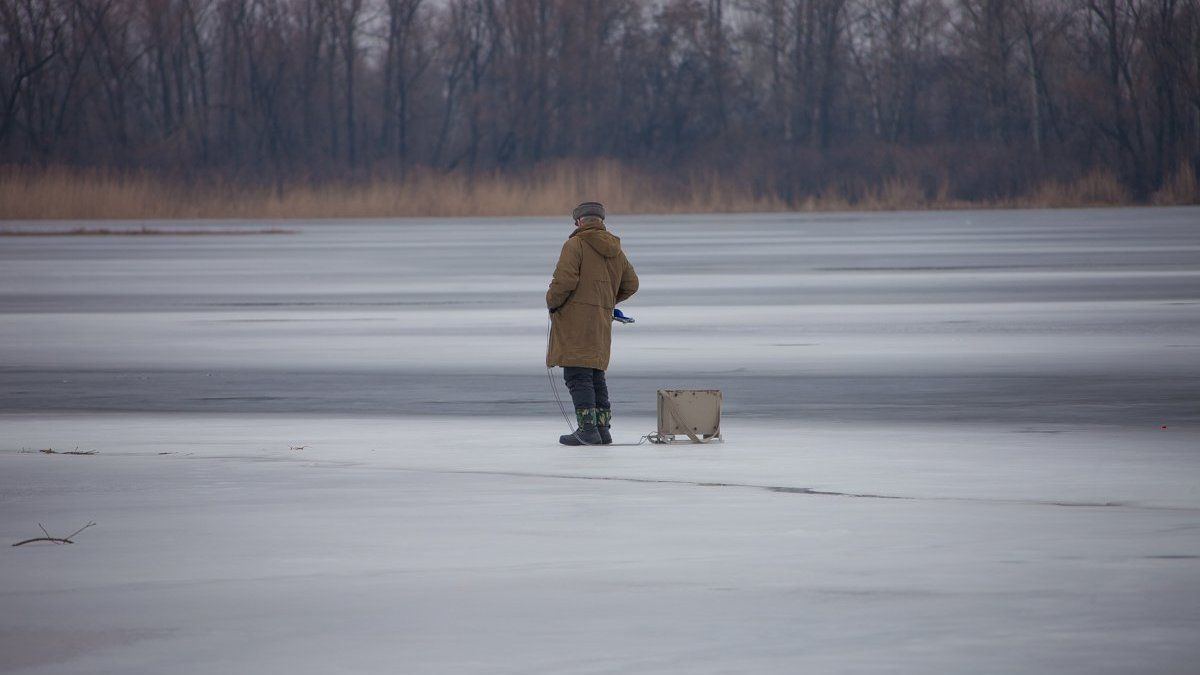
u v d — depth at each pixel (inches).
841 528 771.4
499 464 1005.2
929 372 1583.4
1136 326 2086.6
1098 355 1731.1
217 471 978.1
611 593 642.8
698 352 1808.6
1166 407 1291.8
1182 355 1722.4
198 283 3284.9
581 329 1101.1
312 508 839.7
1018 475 937.5
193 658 555.5
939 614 604.4
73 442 1131.9
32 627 598.9
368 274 3543.3
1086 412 1263.5
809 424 1207.6
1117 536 747.4
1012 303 2509.8
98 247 4992.6
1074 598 627.2
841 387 1464.1
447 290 2999.5
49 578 677.9
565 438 1101.1
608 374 1594.5
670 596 636.7
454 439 1140.5
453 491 892.6
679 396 1104.8
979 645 561.6
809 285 2999.5
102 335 2130.9
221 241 5408.5
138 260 4210.1
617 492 886.4
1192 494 865.5
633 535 758.5
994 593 636.1
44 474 967.0
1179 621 591.5
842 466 979.9
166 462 1021.2
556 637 577.6
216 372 1665.8
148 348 1940.2
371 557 713.6
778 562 695.7
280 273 3604.8
